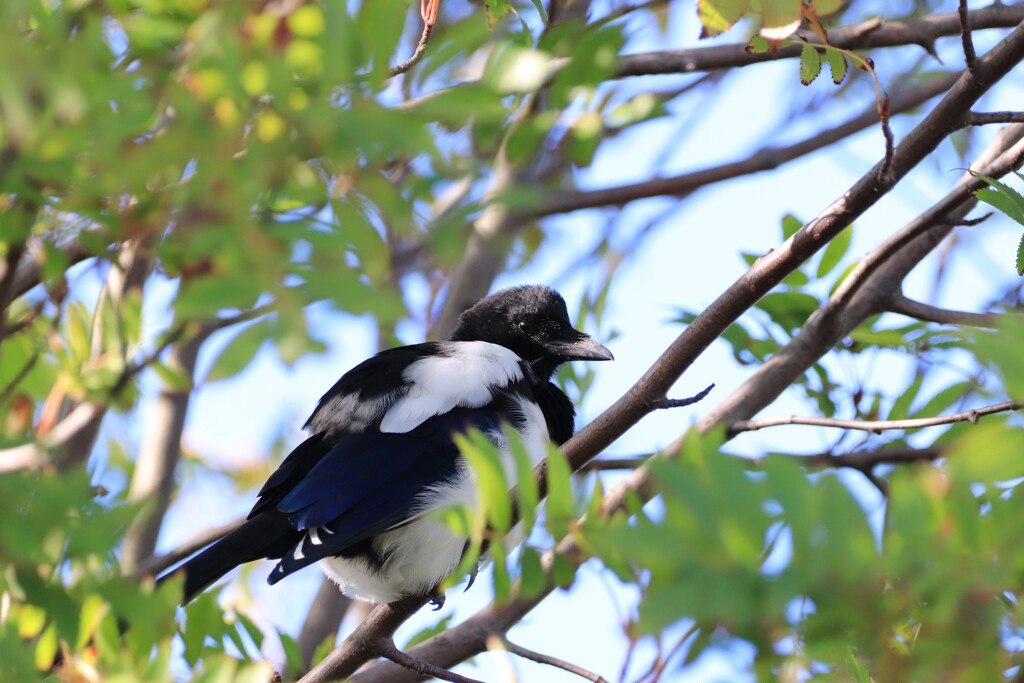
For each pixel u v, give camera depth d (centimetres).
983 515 399
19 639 514
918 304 937
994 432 370
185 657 701
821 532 369
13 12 552
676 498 374
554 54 923
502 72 619
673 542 371
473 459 509
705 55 1033
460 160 652
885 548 381
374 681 873
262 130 537
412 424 966
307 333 477
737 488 375
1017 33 664
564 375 1130
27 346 938
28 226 623
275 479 959
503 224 1153
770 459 385
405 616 794
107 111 556
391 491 927
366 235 545
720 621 360
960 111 689
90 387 855
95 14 596
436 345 1080
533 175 1141
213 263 526
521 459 516
